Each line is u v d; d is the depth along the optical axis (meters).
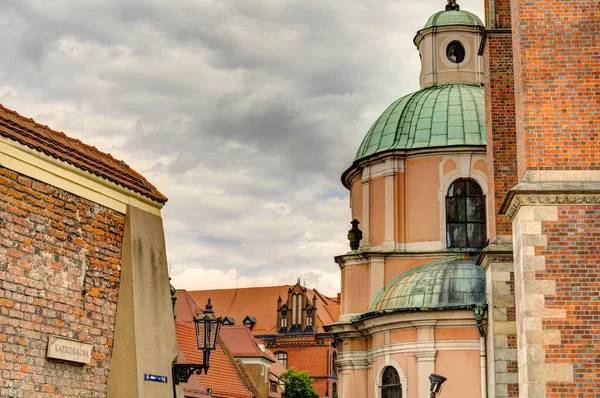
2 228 11.93
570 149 16.80
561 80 17.05
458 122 40.19
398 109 42.19
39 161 12.77
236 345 78.06
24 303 12.27
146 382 14.30
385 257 38.47
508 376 25.59
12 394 11.92
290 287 120.62
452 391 31.95
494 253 26.14
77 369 13.34
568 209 16.52
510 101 26.75
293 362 117.19
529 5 17.38
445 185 38.75
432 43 44.28
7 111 13.30
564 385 15.88
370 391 35.78
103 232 14.20
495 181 26.41
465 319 32.12
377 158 39.88
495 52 26.92
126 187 14.87
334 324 37.06
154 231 15.57
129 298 14.37
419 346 32.78
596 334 16.05
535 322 16.11
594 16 17.27
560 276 16.28
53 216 13.01
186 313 70.12
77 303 13.41
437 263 36.69
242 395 52.03
